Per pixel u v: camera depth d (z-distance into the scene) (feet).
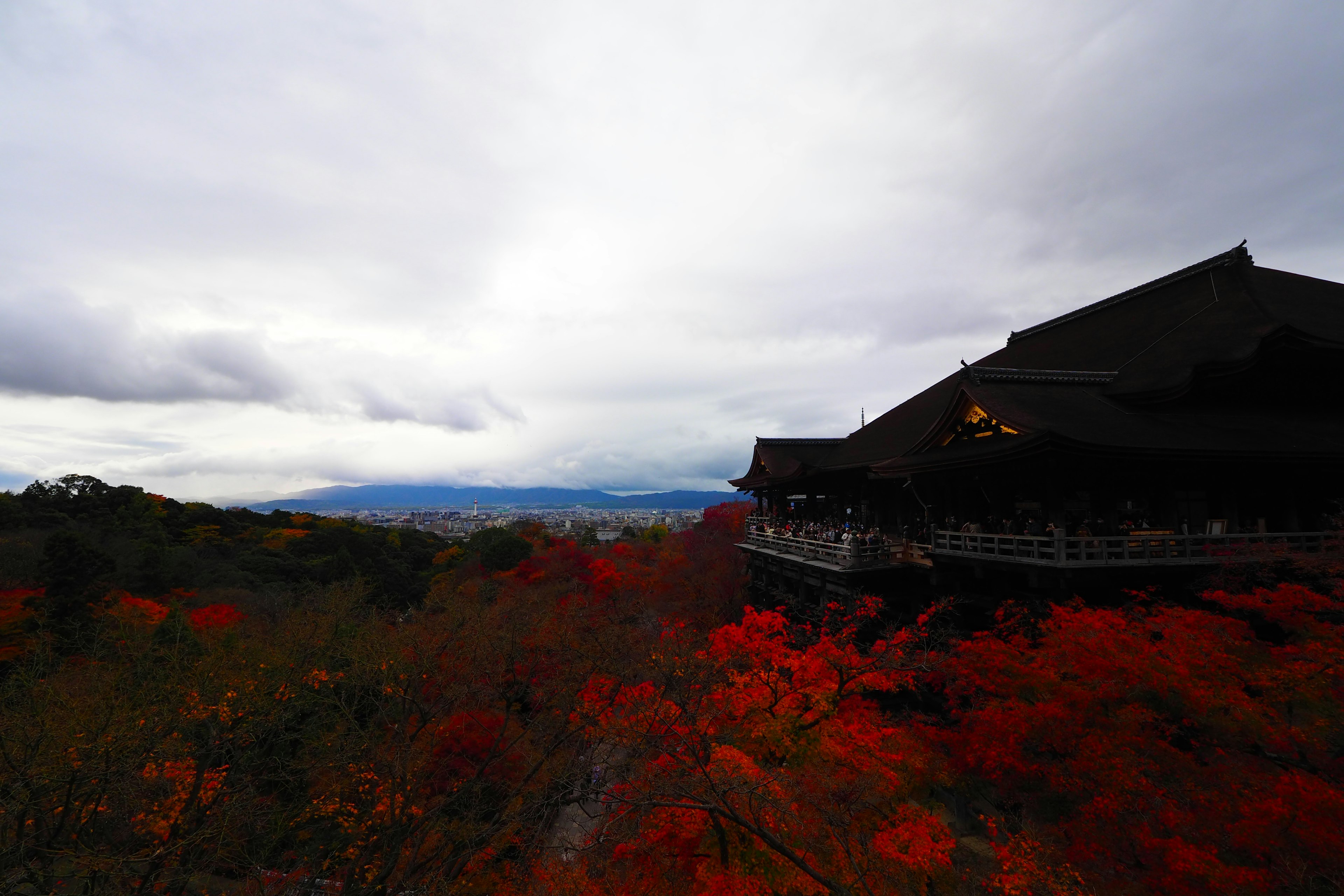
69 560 115.14
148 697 45.85
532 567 175.63
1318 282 91.81
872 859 30.83
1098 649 37.70
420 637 59.93
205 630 81.46
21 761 37.52
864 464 94.27
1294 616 39.60
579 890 35.47
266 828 49.88
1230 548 53.06
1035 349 117.19
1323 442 61.31
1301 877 26.25
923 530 85.81
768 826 31.19
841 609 71.05
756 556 119.14
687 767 32.55
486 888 45.75
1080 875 30.14
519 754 57.93
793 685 42.96
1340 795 26.43
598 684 55.52
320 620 61.93
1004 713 37.91
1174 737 40.78
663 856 34.58
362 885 47.14
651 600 155.63
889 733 42.45
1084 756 33.68
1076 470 58.90
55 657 52.37
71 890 38.81
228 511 345.92
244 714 49.90
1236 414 69.31
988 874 36.99
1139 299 104.88
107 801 42.39
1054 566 52.13
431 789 58.44
